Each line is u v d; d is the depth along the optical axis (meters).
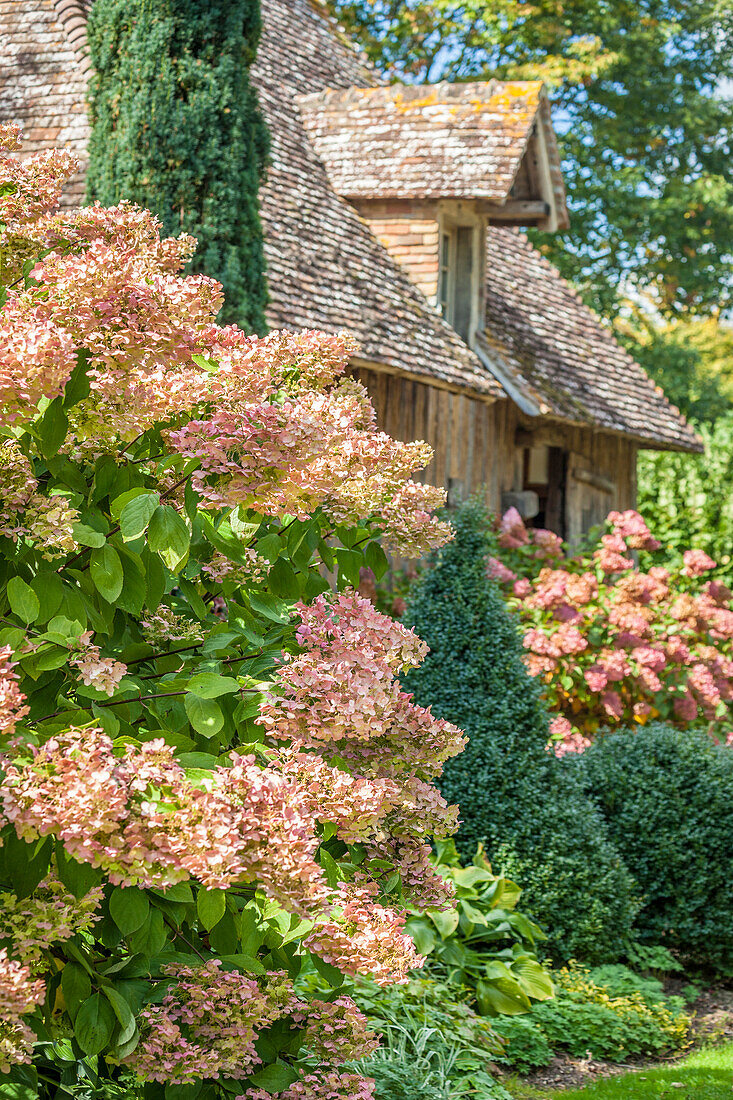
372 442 3.18
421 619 6.60
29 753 2.23
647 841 6.87
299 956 2.80
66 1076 2.62
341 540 3.29
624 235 23.50
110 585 2.57
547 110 12.20
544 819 6.21
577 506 14.09
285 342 3.20
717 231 24.09
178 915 2.50
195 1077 2.48
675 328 26.91
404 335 10.35
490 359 11.95
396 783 2.78
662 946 6.97
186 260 2.94
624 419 13.60
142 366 2.44
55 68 9.30
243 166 7.59
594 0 22.62
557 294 15.84
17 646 2.38
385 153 11.91
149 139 7.40
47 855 2.31
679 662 9.47
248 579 3.01
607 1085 5.11
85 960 2.47
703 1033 6.07
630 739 7.39
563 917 6.09
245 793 2.27
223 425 2.50
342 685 2.55
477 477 12.10
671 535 17.33
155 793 2.22
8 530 2.44
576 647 8.65
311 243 10.27
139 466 2.92
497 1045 5.18
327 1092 2.63
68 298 2.45
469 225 12.16
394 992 5.04
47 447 2.52
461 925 5.69
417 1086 4.31
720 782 7.03
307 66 13.88
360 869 2.87
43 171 2.95
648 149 24.44
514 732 6.35
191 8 7.46
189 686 2.59
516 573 10.52
